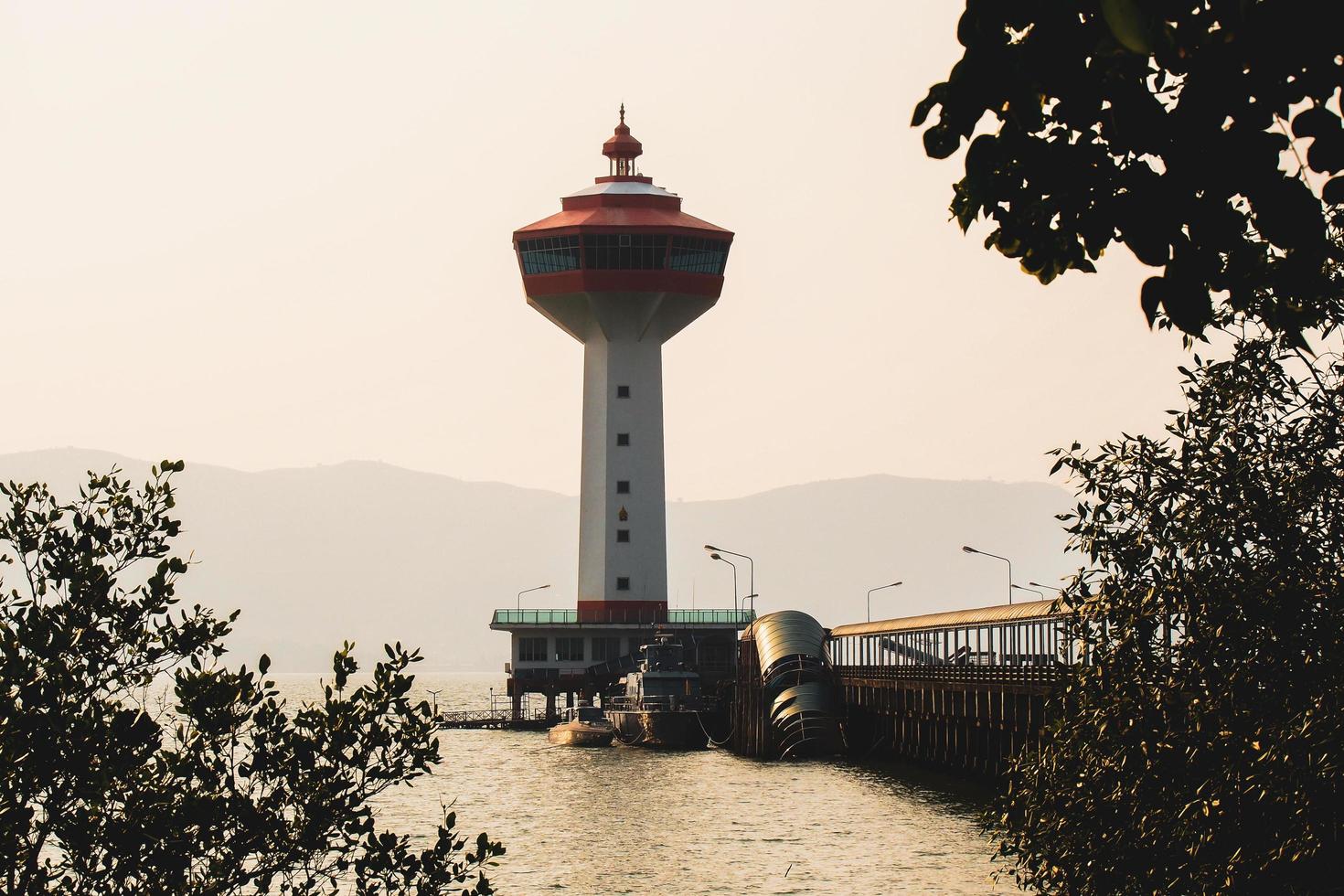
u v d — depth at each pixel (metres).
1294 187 10.05
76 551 24.52
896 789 104.19
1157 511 29.92
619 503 184.50
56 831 22.47
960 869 69.44
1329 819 27.02
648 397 185.38
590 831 85.44
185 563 24.94
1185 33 9.68
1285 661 28.45
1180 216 10.25
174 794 23.62
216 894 23.31
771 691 140.62
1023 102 10.42
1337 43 9.48
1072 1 9.98
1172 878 29.53
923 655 119.44
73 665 23.75
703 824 87.56
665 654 161.62
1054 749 32.25
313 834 23.72
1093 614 31.02
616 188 187.25
